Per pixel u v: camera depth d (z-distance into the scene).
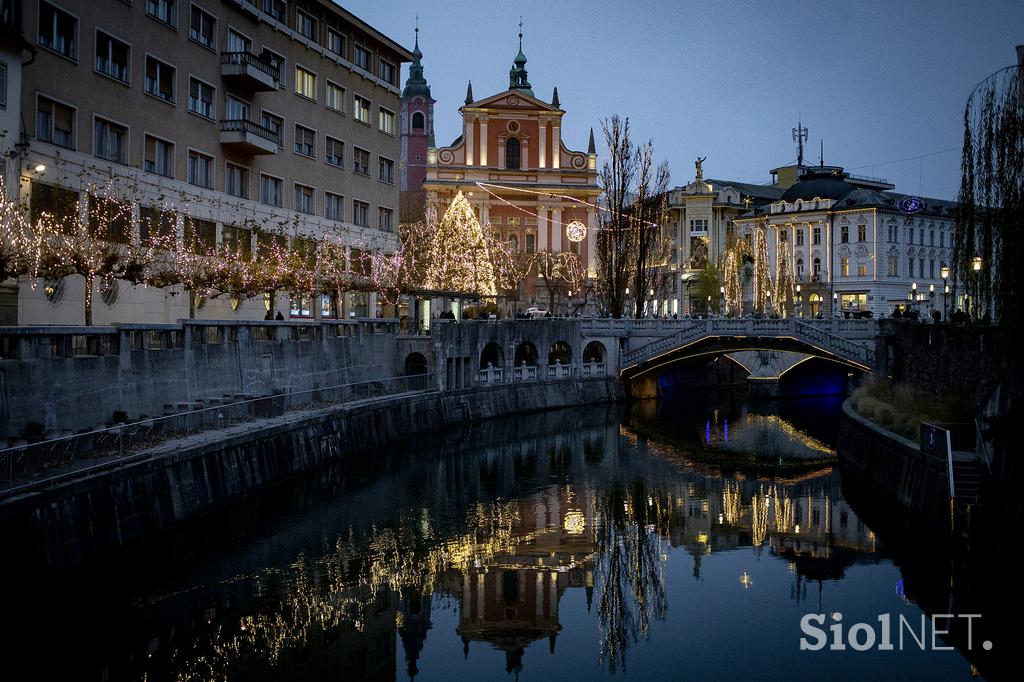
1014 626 24.14
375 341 56.09
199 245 47.62
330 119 62.75
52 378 27.67
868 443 39.22
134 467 26.03
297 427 37.81
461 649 23.42
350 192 65.44
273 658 22.22
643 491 40.78
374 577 28.02
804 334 64.88
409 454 48.81
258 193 55.22
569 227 90.62
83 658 21.45
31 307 37.34
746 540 33.16
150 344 34.53
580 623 25.36
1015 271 26.09
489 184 108.62
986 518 26.00
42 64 38.56
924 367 41.97
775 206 122.88
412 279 72.69
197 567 27.92
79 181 40.66
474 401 60.59
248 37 54.06
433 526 33.78
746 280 91.69
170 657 21.86
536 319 70.19
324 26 62.09
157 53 46.28
